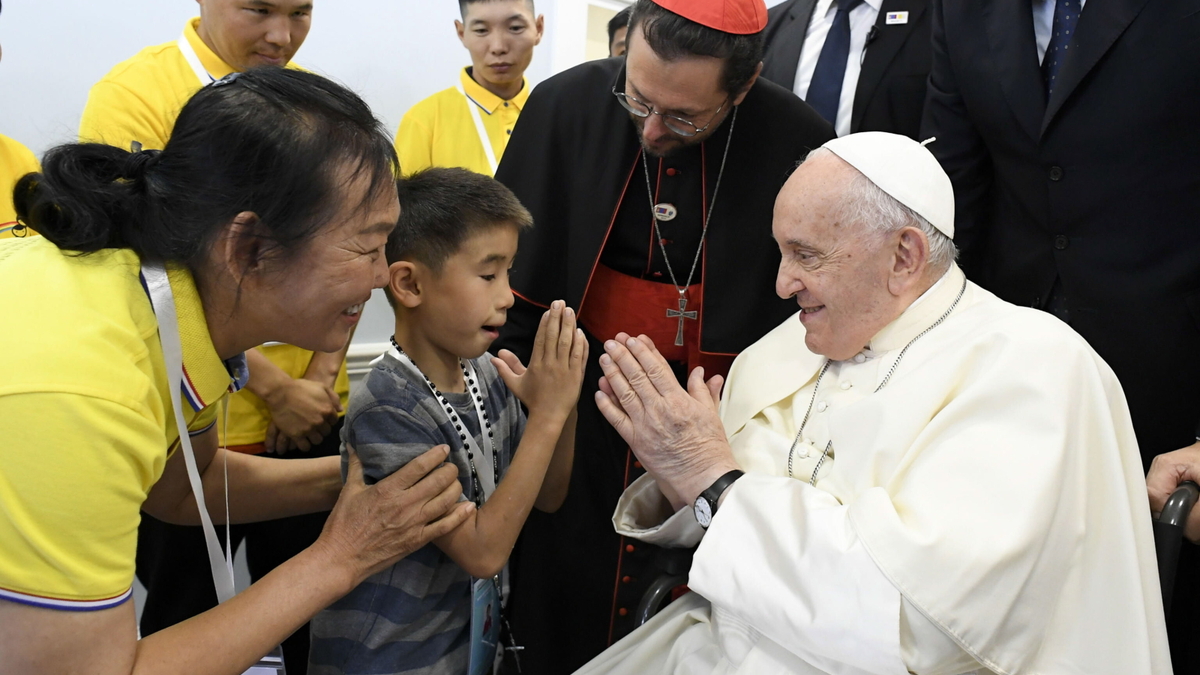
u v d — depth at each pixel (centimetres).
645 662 159
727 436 176
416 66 312
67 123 260
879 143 147
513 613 208
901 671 123
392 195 115
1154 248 191
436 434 144
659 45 158
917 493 135
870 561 127
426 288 144
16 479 94
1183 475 152
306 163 103
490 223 142
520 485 145
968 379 149
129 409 101
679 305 196
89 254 106
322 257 108
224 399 149
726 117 189
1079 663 136
